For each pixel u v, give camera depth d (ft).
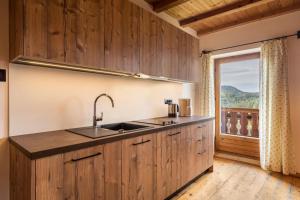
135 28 6.82
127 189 5.48
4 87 4.98
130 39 6.63
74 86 6.37
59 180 4.02
